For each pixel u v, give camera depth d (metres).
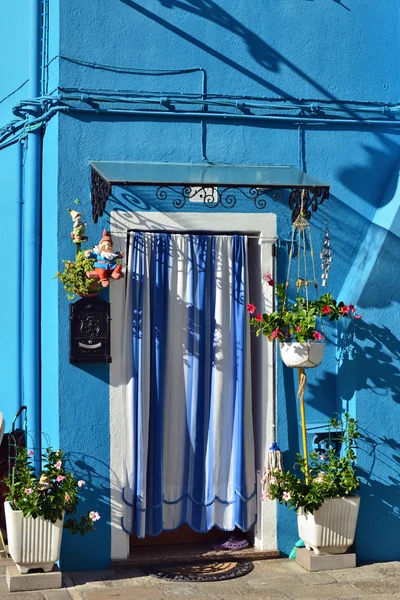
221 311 7.04
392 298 7.23
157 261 6.96
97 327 6.82
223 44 7.18
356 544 7.16
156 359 6.93
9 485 6.61
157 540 7.27
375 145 7.42
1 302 8.09
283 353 6.91
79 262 6.65
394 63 7.47
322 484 6.88
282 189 7.19
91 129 6.92
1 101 8.14
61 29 6.89
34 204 7.23
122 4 7.02
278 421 7.15
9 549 6.53
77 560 6.82
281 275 7.20
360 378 7.18
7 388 7.88
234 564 6.99
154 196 6.99
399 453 7.22
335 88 7.35
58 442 6.79
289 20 7.31
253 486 7.13
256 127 7.21
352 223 7.37
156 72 7.05
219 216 7.08
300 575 6.80
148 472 6.95
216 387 7.02
